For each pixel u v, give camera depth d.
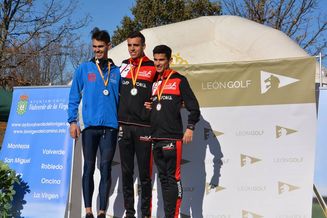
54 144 5.34
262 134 4.86
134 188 5.15
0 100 16.64
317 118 4.86
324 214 4.80
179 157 4.46
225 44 6.84
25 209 5.25
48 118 5.43
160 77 4.64
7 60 17.02
